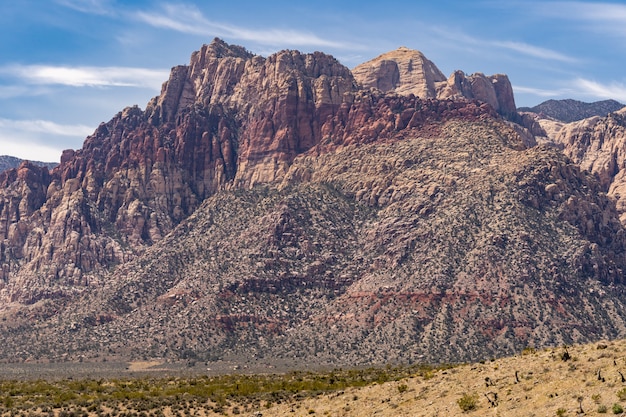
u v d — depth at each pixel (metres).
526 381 83.62
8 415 121.00
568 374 81.75
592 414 70.19
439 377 98.12
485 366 96.56
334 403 102.31
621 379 75.00
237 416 117.06
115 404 128.88
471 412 80.06
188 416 120.44
